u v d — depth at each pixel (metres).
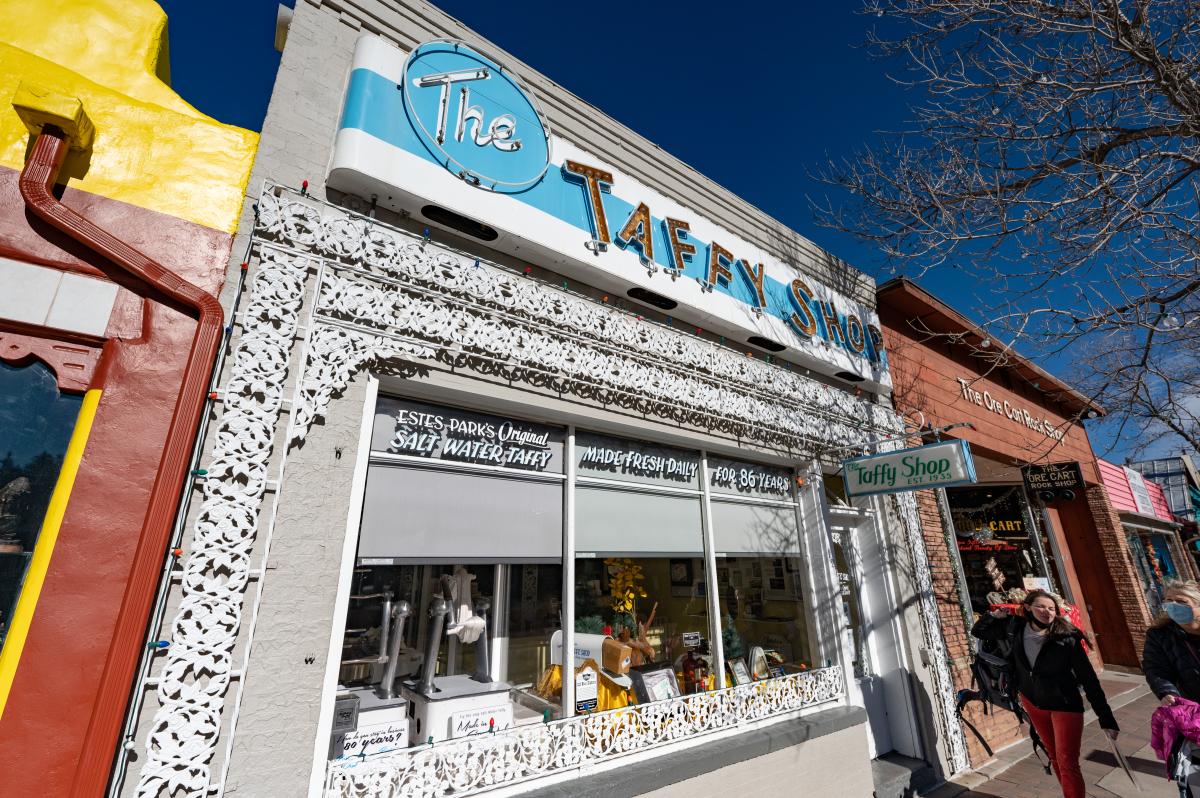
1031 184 5.56
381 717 3.12
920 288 7.51
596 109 5.01
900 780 5.22
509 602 3.72
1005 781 5.68
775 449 5.48
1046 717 4.51
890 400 7.12
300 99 3.46
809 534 5.70
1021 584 10.25
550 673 3.76
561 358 3.99
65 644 2.20
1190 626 3.67
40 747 2.08
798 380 5.85
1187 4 4.82
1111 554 11.77
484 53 4.39
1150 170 4.76
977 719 6.49
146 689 2.33
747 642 5.02
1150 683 3.74
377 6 3.93
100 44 3.23
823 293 6.54
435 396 3.57
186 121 3.16
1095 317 5.00
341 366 3.11
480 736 3.22
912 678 5.87
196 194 3.04
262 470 2.76
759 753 4.19
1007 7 5.18
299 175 3.32
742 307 5.41
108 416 2.51
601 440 4.46
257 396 2.86
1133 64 4.95
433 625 3.41
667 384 4.61
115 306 2.67
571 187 4.44
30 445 2.42
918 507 6.83
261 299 2.96
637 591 4.40
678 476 4.89
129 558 2.37
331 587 2.83
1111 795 5.24
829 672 5.12
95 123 2.95
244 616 2.59
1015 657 4.69
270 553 2.70
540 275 4.32
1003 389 9.69
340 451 3.03
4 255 2.54
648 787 3.51
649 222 4.80
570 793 3.20
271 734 2.53
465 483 3.63
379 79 3.60
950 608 6.68
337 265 3.26
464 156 3.81
